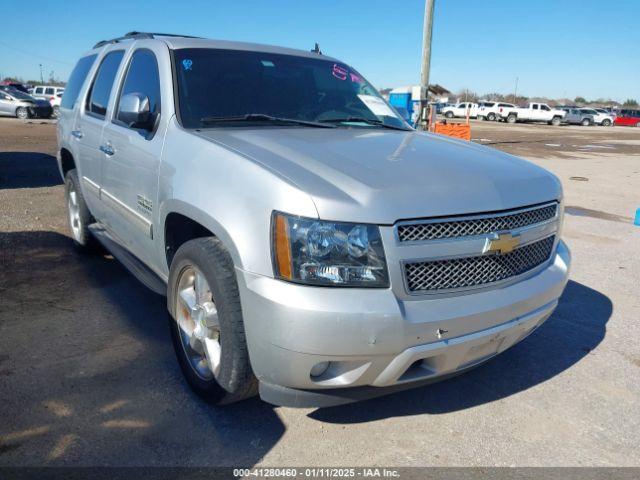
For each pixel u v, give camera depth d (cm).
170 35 421
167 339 380
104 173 423
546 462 273
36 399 303
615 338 418
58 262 533
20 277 489
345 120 389
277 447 274
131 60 419
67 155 558
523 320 281
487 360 291
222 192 267
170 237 329
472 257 260
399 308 238
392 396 327
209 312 284
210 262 271
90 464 255
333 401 256
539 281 294
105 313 419
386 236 239
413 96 1401
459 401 325
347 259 236
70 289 465
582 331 429
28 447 264
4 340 370
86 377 328
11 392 309
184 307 317
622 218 873
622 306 485
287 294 234
